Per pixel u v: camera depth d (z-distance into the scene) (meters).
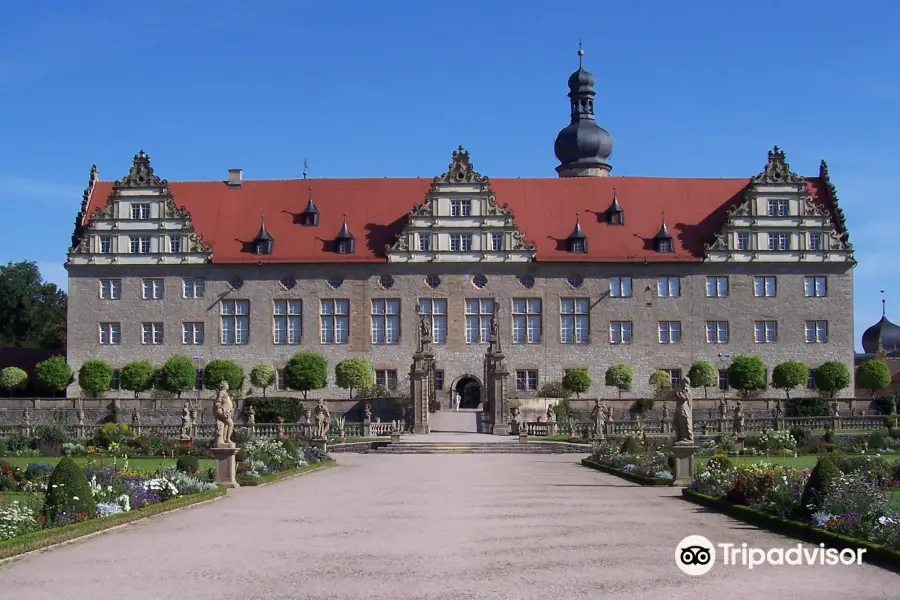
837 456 51.34
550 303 119.69
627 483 51.12
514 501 42.25
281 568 26.86
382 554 28.84
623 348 119.31
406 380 118.69
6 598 23.52
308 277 119.44
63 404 107.81
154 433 83.12
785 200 120.50
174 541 31.36
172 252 119.06
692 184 126.44
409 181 126.94
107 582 25.17
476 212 119.81
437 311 119.56
